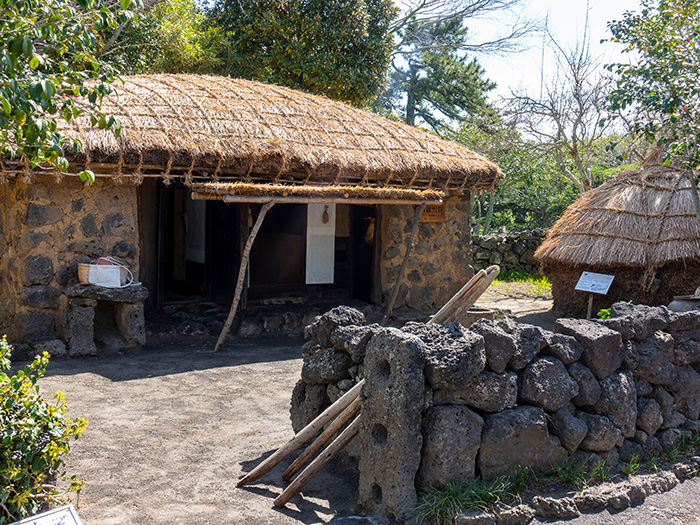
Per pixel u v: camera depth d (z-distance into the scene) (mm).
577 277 9148
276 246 9281
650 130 6777
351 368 3781
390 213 9070
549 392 3393
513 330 3369
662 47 6809
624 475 3553
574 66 12750
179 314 7875
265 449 4027
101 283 6516
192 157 6848
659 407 3973
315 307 8758
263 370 6145
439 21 21953
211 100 8219
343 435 3281
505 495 3131
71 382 5402
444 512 2941
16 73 2971
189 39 13977
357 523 2967
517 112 13422
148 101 7566
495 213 22547
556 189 20547
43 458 2529
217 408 4863
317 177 7867
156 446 4004
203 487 3426
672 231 8211
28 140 3033
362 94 16250
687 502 3354
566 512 3088
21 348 6211
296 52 15383
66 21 3145
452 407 3119
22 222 6637
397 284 8383
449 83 24578
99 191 6840
